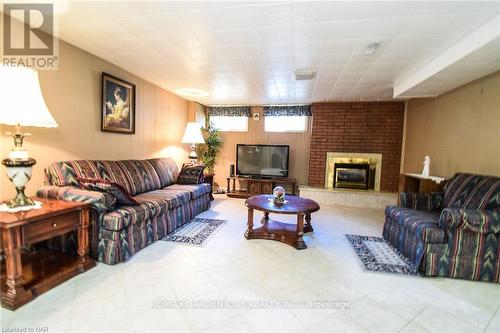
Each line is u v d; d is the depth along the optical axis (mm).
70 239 2309
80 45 2699
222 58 2988
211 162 5773
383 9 1877
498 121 2656
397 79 3658
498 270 2125
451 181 2916
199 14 2029
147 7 1943
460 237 2172
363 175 5219
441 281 2150
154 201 2842
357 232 3365
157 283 1969
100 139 3139
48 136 2500
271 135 5871
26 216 1699
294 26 2182
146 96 4020
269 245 2816
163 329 1480
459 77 2887
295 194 5395
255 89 4438
